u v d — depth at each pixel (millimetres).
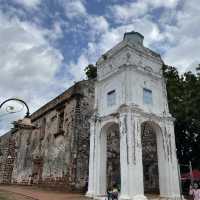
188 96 19078
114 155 18203
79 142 16859
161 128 13820
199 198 9609
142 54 14570
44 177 19469
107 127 14406
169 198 12422
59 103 20062
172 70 23172
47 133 21125
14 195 13867
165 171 13047
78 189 15703
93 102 18609
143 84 13961
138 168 11734
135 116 12617
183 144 20938
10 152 27281
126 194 11141
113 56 14938
